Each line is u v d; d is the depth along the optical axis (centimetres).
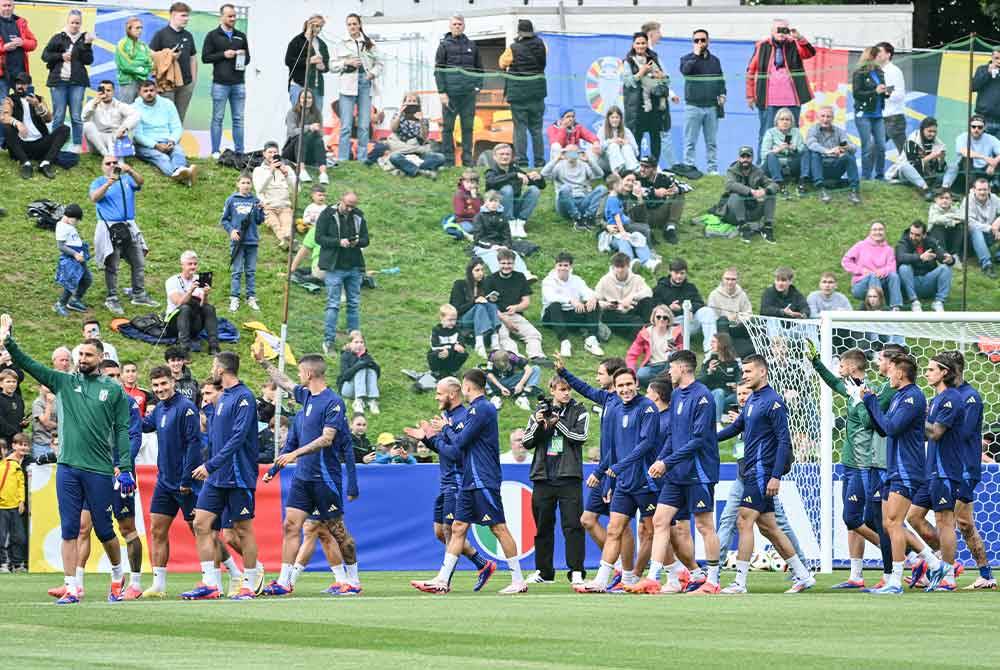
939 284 5041
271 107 6675
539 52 5084
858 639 2062
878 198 5138
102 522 2747
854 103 5172
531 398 4519
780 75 5106
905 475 3039
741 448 4159
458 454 3027
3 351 4191
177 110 6103
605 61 5206
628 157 4972
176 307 5059
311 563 3931
